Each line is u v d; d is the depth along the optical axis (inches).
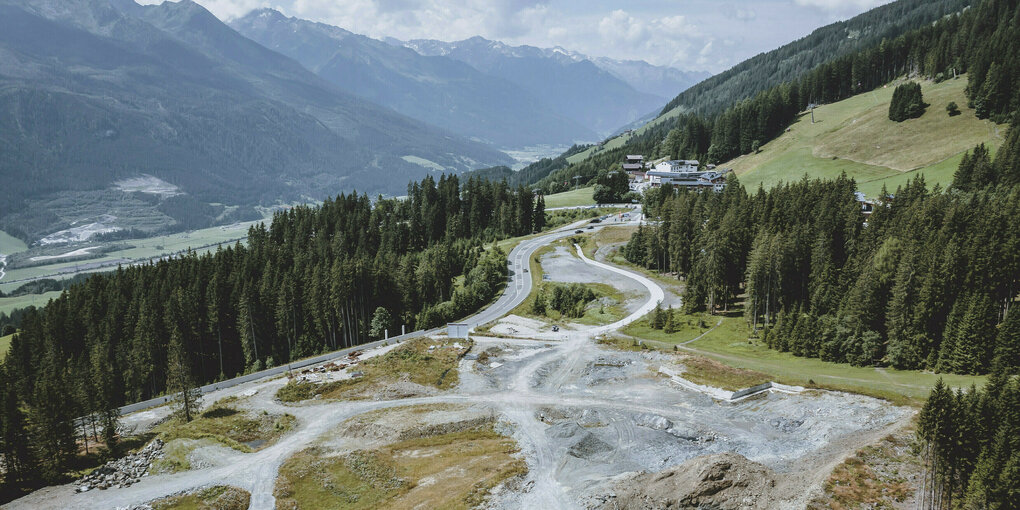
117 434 3503.9
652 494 2377.0
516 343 4640.8
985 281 3597.4
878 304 3821.4
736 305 5098.4
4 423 2861.7
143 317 5708.7
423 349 4537.4
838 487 2283.5
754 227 5541.3
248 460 3043.8
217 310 5846.5
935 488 2167.8
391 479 2765.7
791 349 4013.3
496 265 6737.2
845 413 2957.7
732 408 3253.0
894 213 4997.5
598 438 2974.9
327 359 4744.1
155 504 2659.9
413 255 7534.5
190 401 3678.6
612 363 4077.3
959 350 3297.2
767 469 2460.6
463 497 2482.8
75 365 5442.9
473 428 3262.8
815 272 4532.5
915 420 2719.0
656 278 6136.8
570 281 6250.0
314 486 2790.4
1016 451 2030.0
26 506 2687.0
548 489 2529.5
